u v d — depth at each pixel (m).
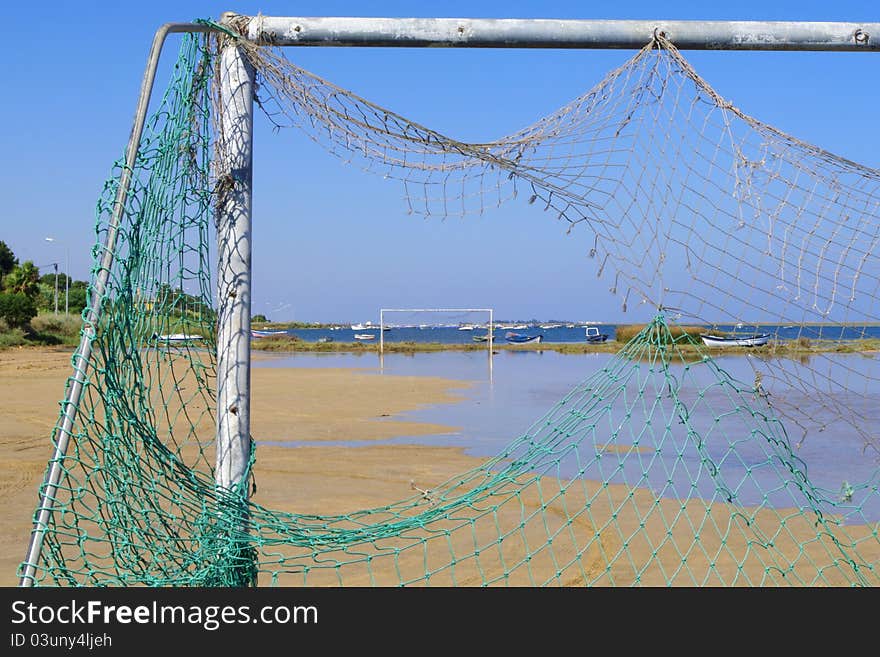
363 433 15.98
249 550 4.43
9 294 50.38
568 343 66.94
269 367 38.72
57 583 3.72
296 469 12.12
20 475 11.31
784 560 7.05
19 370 30.42
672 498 9.51
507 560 7.15
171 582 3.96
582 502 9.32
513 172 4.82
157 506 4.14
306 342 70.19
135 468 3.94
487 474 5.69
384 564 6.97
